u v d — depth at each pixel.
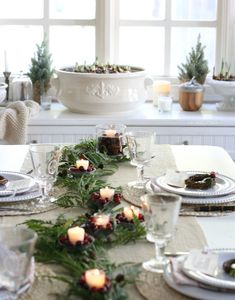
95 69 3.31
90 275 1.17
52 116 3.23
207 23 3.68
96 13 3.64
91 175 1.87
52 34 3.68
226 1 3.62
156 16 3.69
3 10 3.66
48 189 1.77
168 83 3.52
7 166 2.10
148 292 1.19
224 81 3.37
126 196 1.77
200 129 3.21
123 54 3.73
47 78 3.46
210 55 3.73
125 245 1.42
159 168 2.09
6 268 1.09
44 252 1.35
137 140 1.84
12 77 3.61
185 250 1.41
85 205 1.67
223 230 1.55
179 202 1.26
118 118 3.20
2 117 2.68
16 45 3.69
